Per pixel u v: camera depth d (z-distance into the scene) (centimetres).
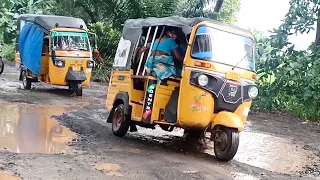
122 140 893
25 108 1180
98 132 955
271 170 757
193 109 765
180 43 836
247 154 873
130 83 895
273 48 1578
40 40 1545
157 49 836
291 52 1580
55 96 1487
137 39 901
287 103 1559
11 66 2550
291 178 709
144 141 907
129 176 638
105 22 2447
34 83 1814
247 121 1316
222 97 766
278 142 1027
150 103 830
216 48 794
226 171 710
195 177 657
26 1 3017
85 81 1558
